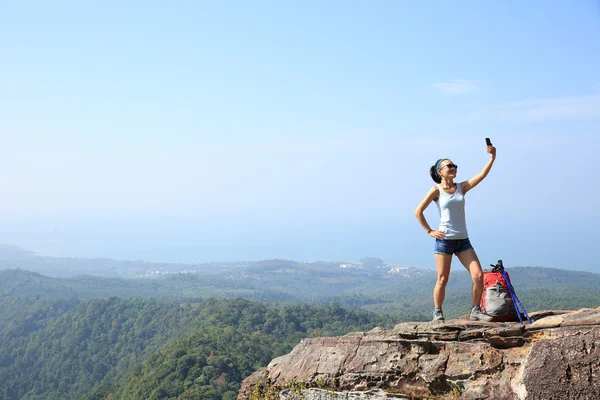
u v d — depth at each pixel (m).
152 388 80.19
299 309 139.75
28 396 142.88
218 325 122.69
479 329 7.39
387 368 7.52
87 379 143.25
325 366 8.12
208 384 80.00
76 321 176.25
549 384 5.96
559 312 7.99
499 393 6.54
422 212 8.41
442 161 8.26
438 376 7.07
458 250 8.23
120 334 165.38
